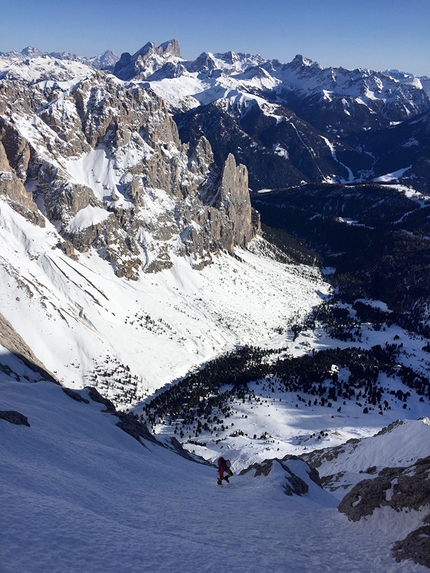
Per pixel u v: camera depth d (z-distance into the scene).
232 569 21.78
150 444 69.00
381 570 24.88
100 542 21.19
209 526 28.52
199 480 53.62
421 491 31.59
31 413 50.50
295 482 47.62
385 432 95.75
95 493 30.39
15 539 19.41
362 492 34.91
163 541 23.42
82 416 63.19
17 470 28.80
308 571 23.78
